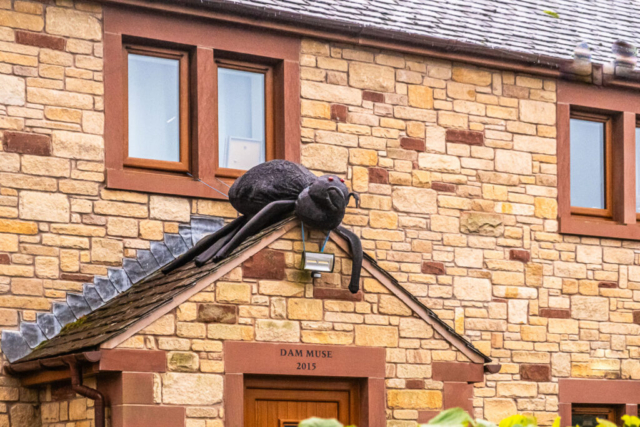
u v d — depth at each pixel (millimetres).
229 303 8875
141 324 8477
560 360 11945
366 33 11453
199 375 8641
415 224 11516
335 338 9266
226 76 11195
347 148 11344
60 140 10078
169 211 10492
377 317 9492
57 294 9867
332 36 11359
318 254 9156
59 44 10219
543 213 12195
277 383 9148
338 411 9445
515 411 11578
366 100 11523
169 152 10797
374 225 11312
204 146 10688
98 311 9812
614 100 12758
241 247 9109
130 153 10594
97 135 10258
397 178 11523
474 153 11977
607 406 12305
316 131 11234
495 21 12680
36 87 10055
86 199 10133
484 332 11633
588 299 12242
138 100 10711
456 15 12469
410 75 11805
